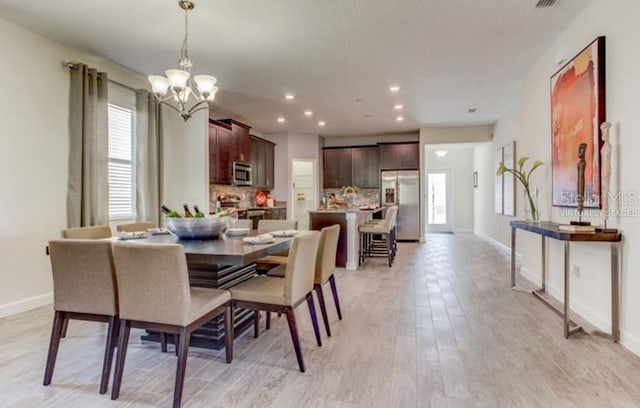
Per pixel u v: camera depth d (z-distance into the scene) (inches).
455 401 73.9
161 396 76.5
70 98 148.6
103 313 79.4
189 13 120.7
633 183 95.3
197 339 100.7
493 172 308.0
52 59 142.8
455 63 166.4
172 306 73.4
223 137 238.7
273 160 331.9
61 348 100.7
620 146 100.5
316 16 123.3
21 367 89.2
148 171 184.7
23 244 133.6
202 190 208.4
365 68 172.1
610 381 81.3
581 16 122.4
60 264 80.2
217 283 98.0
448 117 276.2
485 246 299.4
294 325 87.8
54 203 143.7
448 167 426.3
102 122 158.9
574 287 129.6
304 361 92.6
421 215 327.6
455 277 187.5
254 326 110.0
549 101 151.7
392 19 125.7
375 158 350.0
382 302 143.9
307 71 176.2
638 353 93.7
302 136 342.0
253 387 80.0
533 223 138.9
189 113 123.0
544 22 128.0
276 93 212.7
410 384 80.8
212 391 78.3
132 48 148.9
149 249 72.6
